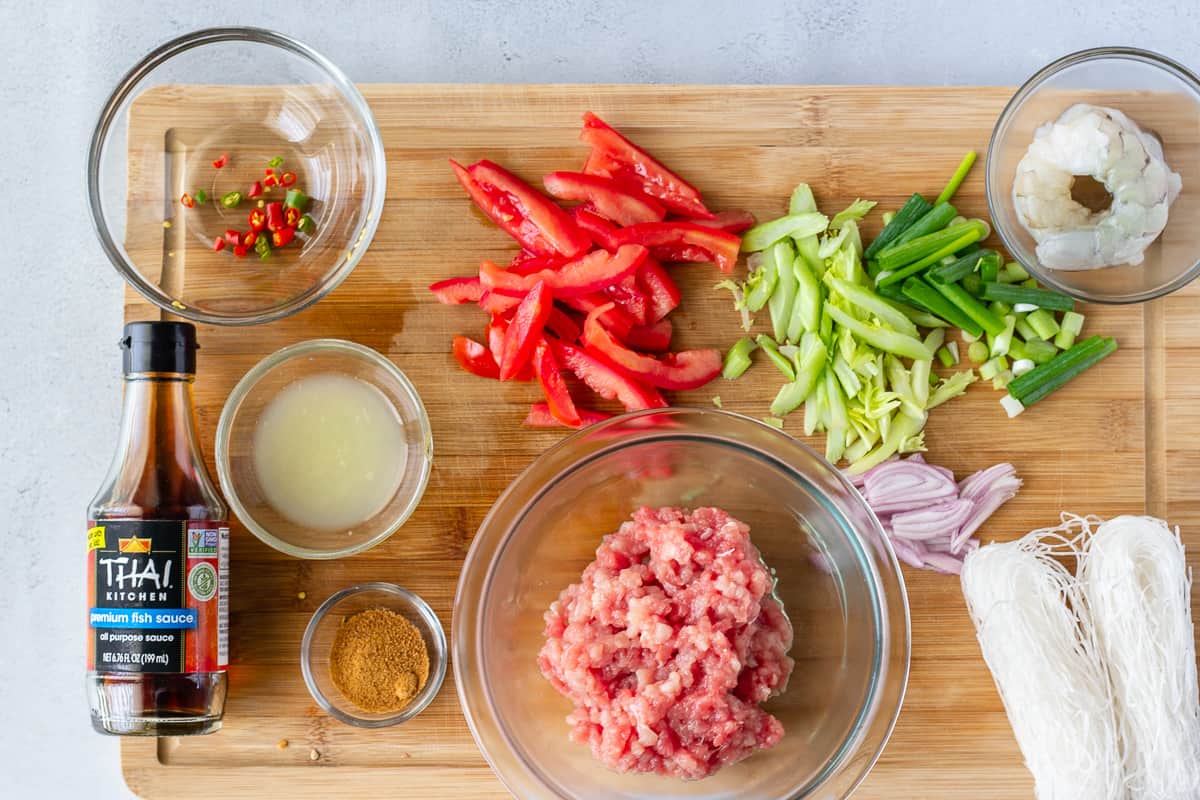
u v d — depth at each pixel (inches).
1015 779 26.8
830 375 26.9
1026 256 26.7
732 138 26.9
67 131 27.7
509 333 26.0
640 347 26.9
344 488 26.4
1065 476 27.1
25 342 27.6
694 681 24.2
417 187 26.8
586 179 26.2
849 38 27.8
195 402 26.8
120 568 24.5
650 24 27.8
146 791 26.6
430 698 26.3
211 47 26.9
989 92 26.9
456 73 27.7
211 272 27.1
